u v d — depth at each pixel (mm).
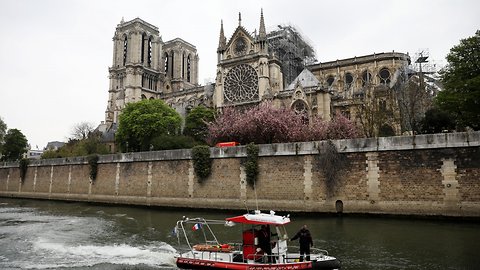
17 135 95562
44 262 20922
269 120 51438
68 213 42594
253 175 37156
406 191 30562
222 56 89500
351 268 18094
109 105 128750
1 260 21453
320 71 94312
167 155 44344
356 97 71812
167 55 146625
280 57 92750
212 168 40500
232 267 18109
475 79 34594
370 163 32219
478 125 38062
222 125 55875
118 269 19375
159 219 35562
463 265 18062
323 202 33625
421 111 55062
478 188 28016
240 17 89250
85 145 83000
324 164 33875
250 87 83438
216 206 39406
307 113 68438
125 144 77625
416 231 25828
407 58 86625
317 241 23672
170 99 117812
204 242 24766
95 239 26719
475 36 37812
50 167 61156
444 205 29031
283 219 19094
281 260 18672
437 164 29688
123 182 48688
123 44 132125
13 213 43375
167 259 21188
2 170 71062
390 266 18250
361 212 32000
